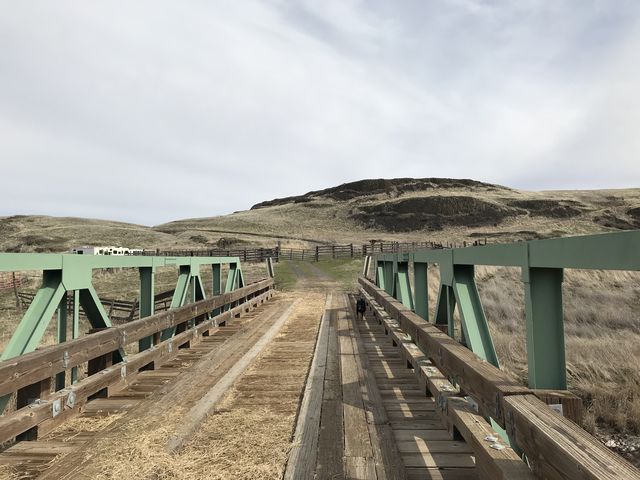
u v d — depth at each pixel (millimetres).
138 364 5039
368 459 2904
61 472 2824
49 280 4145
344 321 9570
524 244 2549
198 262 8141
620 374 6918
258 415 3881
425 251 5516
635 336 9336
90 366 4625
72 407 3816
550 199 95750
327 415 3773
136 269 26281
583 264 1932
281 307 12211
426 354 4461
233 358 5965
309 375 5031
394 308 7176
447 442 3246
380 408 3914
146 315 5945
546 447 1668
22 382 3219
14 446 3262
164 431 3391
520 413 1943
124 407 4086
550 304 2498
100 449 3133
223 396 4359
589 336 9703
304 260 35125
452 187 128125
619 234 1677
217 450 3158
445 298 4695
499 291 15727
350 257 36344
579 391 6352
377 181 134250
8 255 3412
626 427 5332
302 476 2738
